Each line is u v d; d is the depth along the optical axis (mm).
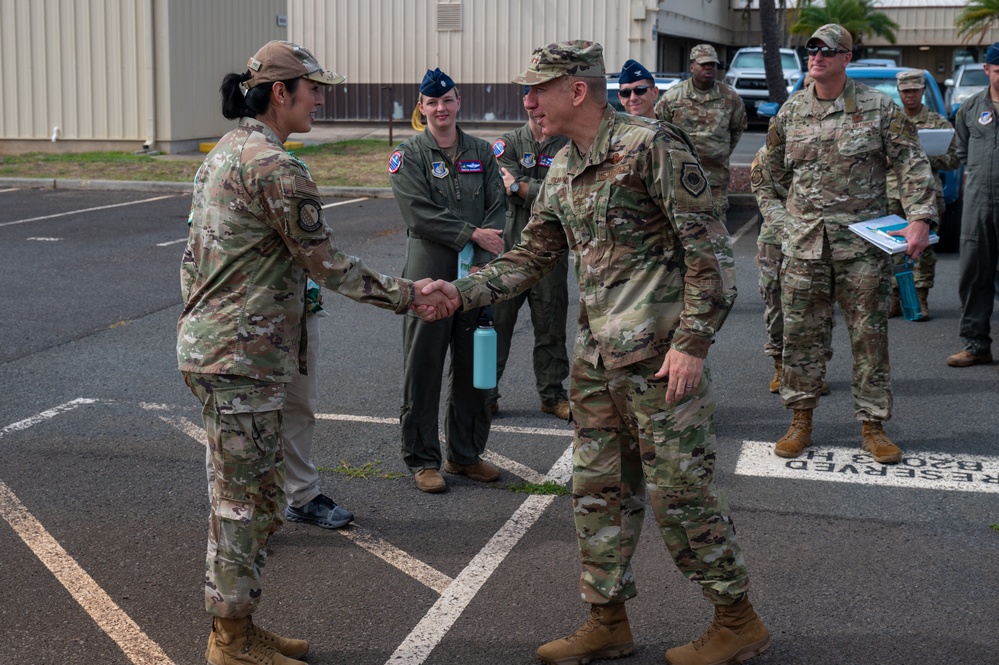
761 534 4555
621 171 3213
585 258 3371
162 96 19828
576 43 3266
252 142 3285
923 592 4023
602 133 3266
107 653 3643
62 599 4016
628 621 3693
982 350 7176
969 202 7023
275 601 3994
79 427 5980
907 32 39000
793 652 3598
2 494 5012
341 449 5664
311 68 3391
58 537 4555
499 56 26812
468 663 3564
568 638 3566
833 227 5316
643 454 3381
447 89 4941
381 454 5598
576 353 3498
